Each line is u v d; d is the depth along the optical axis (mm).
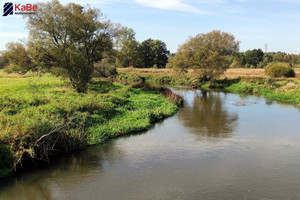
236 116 22297
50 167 11289
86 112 17641
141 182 9977
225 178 10320
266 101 31125
